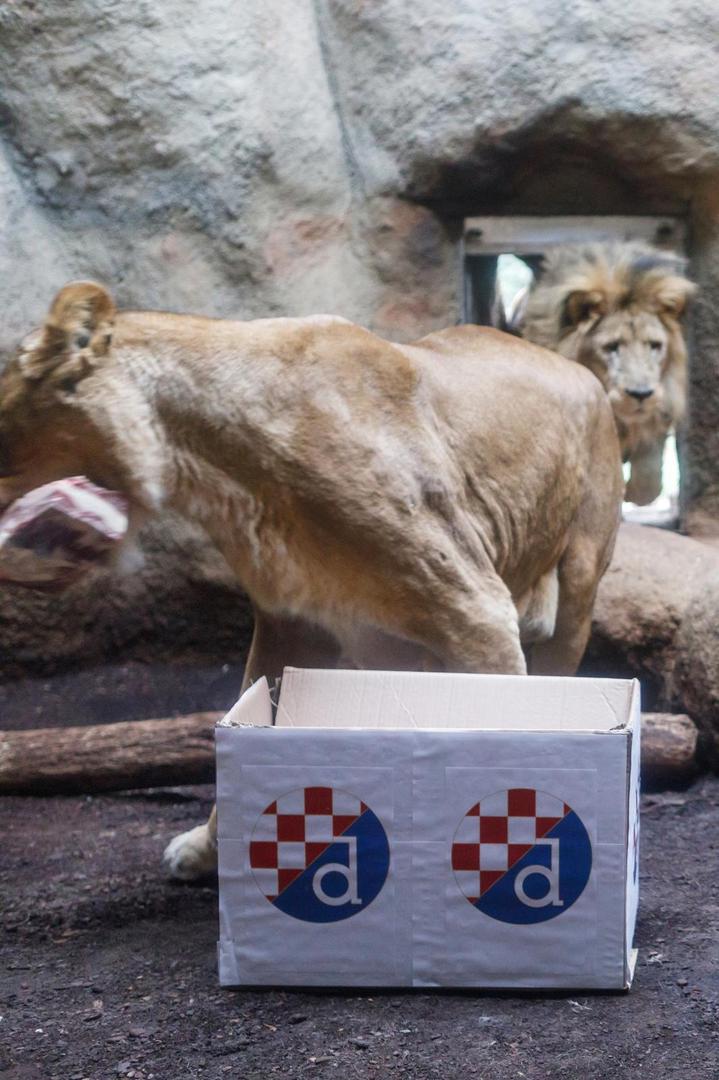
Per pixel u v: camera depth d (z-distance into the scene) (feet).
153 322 15.25
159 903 17.39
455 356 17.70
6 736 21.79
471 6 27.30
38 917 16.97
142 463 14.93
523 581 18.52
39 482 15.25
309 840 13.43
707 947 14.84
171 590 27.63
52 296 27.20
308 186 27.84
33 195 27.40
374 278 28.53
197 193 27.27
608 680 15.23
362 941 13.52
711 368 29.96
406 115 27.78
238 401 14.88
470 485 16.75
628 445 32.60
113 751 21.30
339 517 14.92
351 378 15.34
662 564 25.98
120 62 26.84
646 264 31.45
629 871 13.46
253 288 27.68
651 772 21.95
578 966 13.34
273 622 17.12
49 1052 12.73
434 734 13.19
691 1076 11.68
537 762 13.12
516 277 74.28
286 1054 12.41
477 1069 11.95
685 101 27.22
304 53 27.91
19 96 27.04
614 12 26.96
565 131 27.61
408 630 15.72
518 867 13.25
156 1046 12.73
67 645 27.63
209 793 22.77
